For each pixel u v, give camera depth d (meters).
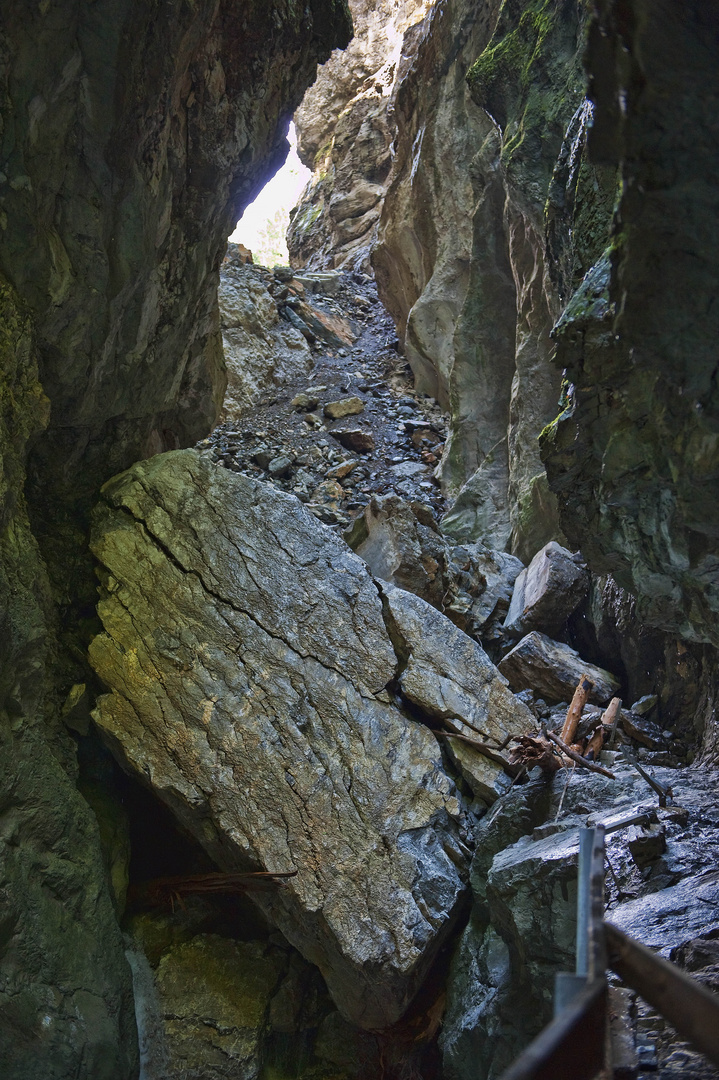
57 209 5.90
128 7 5.38
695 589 4.44
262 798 6.39
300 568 7.29
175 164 6.64
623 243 2.99
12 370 5.88
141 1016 6.26
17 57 5.14
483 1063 5.51
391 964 5.89
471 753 6.98
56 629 6.79
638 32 2.53
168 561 7.08
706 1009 1.72
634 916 4.21
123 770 7.04
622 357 3.83
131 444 7.77
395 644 7.30
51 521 7.21
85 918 5.83
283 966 6.68
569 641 8.85
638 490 4.23
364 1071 6.46
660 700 7.63
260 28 6.58
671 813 5.30
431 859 6.36
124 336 6.91
